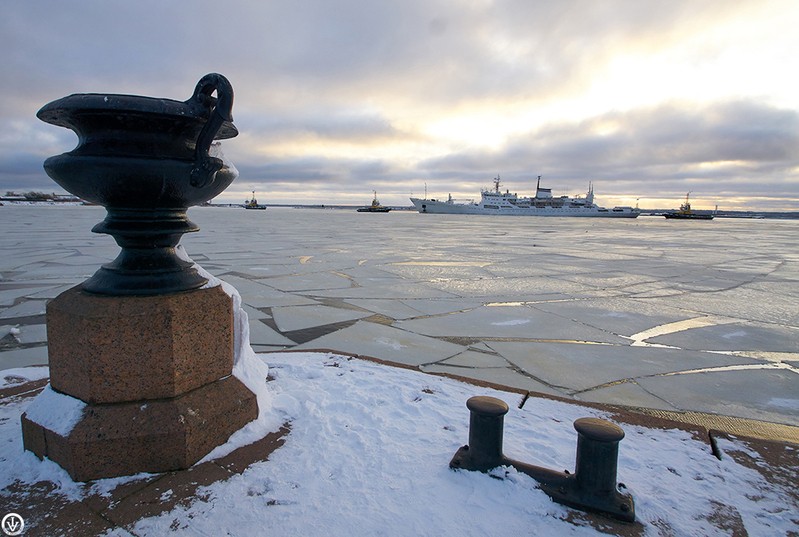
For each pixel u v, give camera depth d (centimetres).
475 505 196
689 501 204
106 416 211
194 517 185
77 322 210
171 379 222
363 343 496
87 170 202
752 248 1983
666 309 700
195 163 211
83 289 229
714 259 1466
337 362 376
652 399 366
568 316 645
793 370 440
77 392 219
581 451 199
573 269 1143
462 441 249
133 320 212
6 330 519
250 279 898
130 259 231
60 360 222
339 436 253
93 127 208
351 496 201
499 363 445
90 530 176
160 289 226
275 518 186
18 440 238
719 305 736
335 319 600
